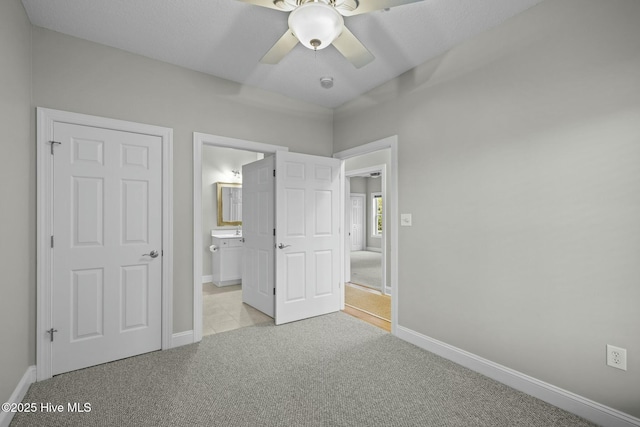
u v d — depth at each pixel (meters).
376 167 4.72
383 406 1.86
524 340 2.03
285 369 2.31
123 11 2.03
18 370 1.90
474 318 2.32
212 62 2.72
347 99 3.55
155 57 2.63
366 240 10.25
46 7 1.98
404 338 2.87
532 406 1.87
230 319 3.42
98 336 2.38
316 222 3.55
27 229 2.06
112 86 2.45
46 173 2.17
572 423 1.72
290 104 3.49
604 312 1.70
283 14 2.07
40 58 2.17
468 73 2.36
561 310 1.87
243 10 2.03
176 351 2.61
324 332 3.06
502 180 2.15
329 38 1.54
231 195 5.64
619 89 1.65
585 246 1.77
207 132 2.92
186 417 1.76
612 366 1.67
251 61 2.70
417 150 2.77
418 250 2.76
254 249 3.81
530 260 2.01
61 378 2.17
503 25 2.14
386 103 3.09
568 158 1.83
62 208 2.24
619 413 1.64
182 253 2.76
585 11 1.76
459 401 1.92
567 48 1.83
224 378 2.18
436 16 2.09
